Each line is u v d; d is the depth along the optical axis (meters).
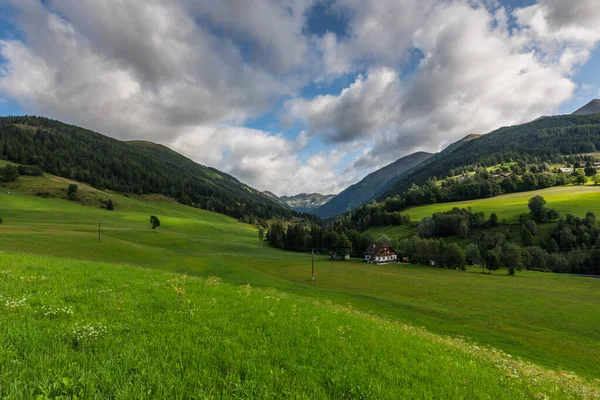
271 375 6.45
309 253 173.62
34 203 177.25
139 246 93.38
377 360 9.09
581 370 30.56
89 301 10.59
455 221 162.38
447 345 15.59
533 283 88.25
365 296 61.19
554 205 169.75
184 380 5.74
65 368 5.47
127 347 6.81
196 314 10.61
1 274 13.20
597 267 106.00
